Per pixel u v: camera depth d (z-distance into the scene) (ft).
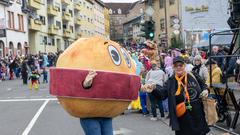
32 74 83.46
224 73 36.14
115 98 19.13
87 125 19.74
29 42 199.82
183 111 21.01
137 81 20.13
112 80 18.97
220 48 54.90
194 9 157.38
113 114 19.74
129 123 39.19
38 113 48.11
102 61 19.10
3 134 35.42
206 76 36.94
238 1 40.60
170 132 33.91
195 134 21.07
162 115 41.14
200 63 37.73
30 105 56.70
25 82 101.76
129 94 19.51
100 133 19.84
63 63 19.44
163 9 189.37
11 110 52.06
